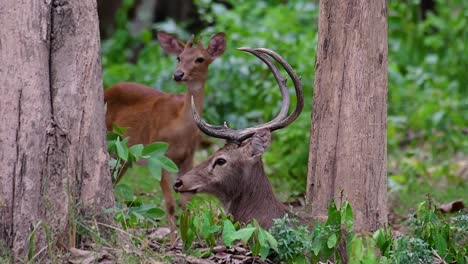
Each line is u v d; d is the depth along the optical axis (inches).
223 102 823.1
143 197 647.1
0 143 400.8
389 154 816.9
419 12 1170.6
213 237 438.3
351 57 461.7
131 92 628.1
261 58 475.8
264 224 470.6
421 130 897.5
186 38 1005.8
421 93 954.1
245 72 834.8
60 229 409.4
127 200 479.8
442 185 742.5
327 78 467.8
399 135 890.1
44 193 407.8
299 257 425.7
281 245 425.1
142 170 737.6
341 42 462.9
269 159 720.3
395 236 494.0
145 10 1256.2
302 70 756.6
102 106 429.7
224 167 473.4
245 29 912.9
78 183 418.6
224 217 442.0
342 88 463.5
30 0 410.3
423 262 428.5
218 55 634.8
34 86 407.5
